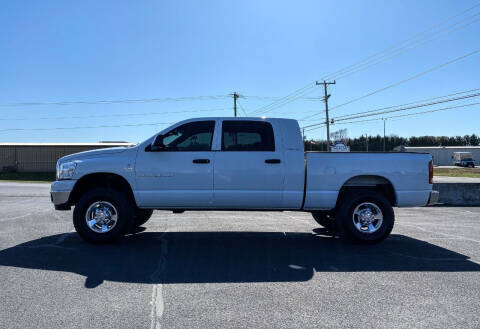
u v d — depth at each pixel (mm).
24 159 40531
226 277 4801
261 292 4270
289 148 6637
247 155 6555
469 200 13656
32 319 3525
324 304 3924
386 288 4422
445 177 39125
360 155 6727
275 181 6555
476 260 5688
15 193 17922
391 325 3434
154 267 5211
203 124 6727
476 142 117625
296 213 10891
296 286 4480
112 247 6367
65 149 40375
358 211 6703
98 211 6574
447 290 4352
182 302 3957
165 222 9070
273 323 3469
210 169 6512
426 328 3377
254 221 9312
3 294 4156
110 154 6633
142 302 3951
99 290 4297
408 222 9414
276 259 5688
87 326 3389
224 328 3367
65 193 6559
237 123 6727
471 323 3482
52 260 5520
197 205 6582
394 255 5973
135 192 6551
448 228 8508
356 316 3625
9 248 6258
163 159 6539
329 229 7961
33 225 8469
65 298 4047
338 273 5004
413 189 6754
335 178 6641
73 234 7449
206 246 6516
